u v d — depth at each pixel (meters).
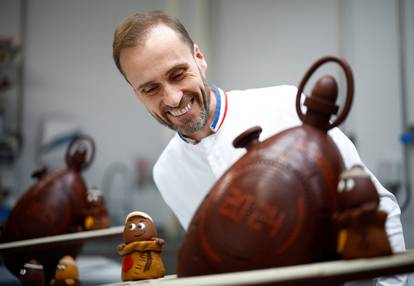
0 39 4.76
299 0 4.79
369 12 4.47
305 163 0.92
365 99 4.41
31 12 5.03
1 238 1.82
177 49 1.21
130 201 5.00
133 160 5.05
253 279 0.81
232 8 4.93
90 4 5.09
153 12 1.26
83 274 2.41
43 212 1.79
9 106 4.94
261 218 0.89
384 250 0.85
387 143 4.39
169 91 1.22
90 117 5.05
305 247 0.89
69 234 1.78
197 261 0.92
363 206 0.85
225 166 1.49
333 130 1.29
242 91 1.57
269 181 0.91
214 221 0.92
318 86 0.98
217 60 4.93
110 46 5.09
